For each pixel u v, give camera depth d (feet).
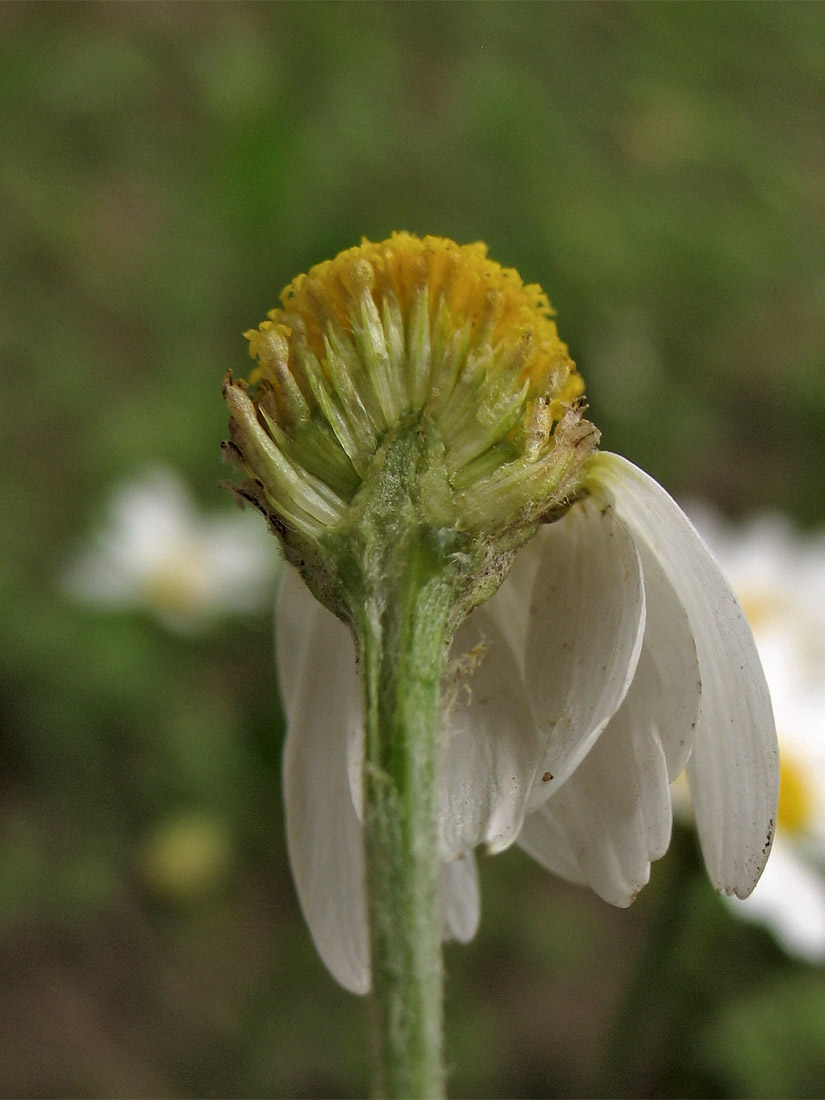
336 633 0.21
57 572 0.59
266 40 0.85
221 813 0.52
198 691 0.56
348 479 0.19
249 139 0.69
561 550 0.20
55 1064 0.47
